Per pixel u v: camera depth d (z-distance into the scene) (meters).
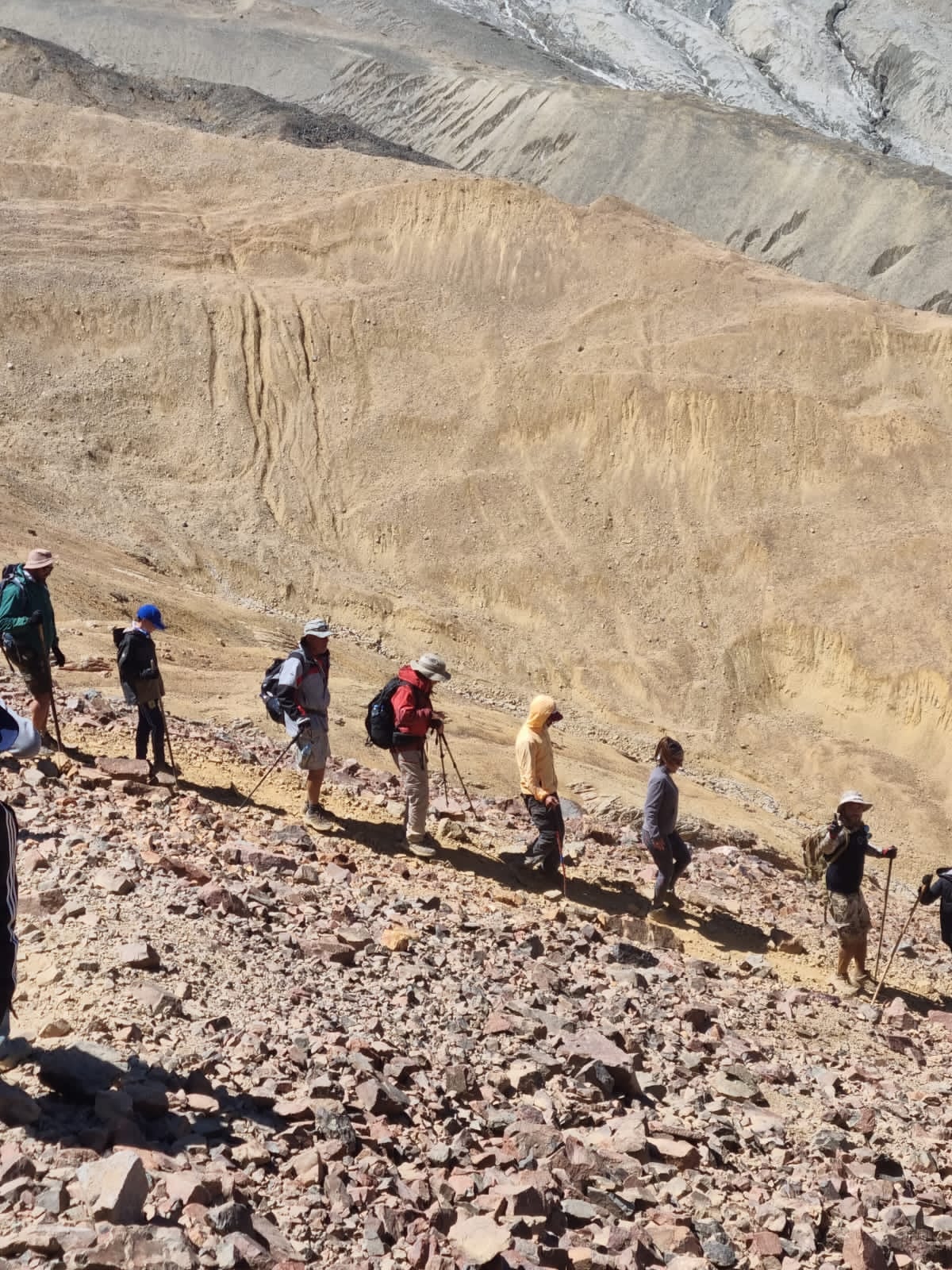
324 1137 5.21
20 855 7.64
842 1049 9.45
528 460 43.06
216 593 36.69
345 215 50.81
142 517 38.59
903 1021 10.55
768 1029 9.31
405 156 83.06
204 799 10.70
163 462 41.66
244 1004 6.38
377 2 164.12
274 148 55.75
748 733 36.56
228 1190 4.55
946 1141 7.83
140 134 55.84
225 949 7.01
